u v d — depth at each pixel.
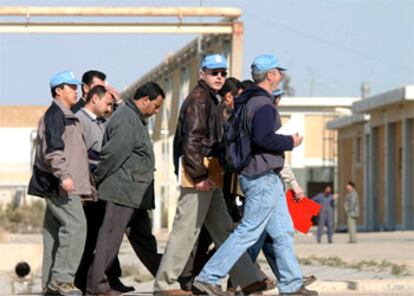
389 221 191.00
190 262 46.06
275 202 42.22
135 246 46.81
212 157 43.16
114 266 47.09
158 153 162.88
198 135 42.75
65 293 43.88
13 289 61.81
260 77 42.19
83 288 46.69
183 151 42.81
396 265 75.38
